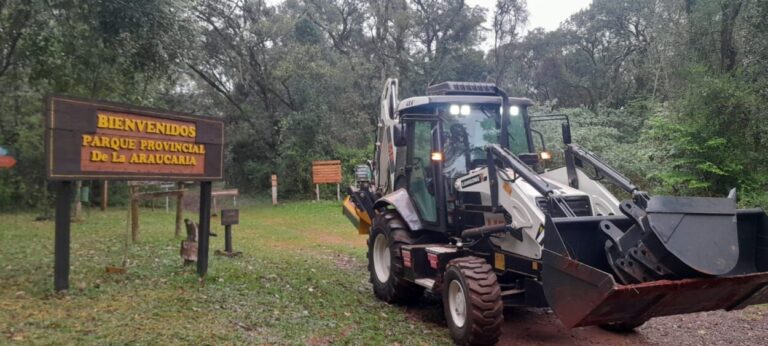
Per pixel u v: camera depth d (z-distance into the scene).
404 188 8.14
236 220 10.47
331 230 16.52
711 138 13.86
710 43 16.27
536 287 5.82
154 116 7.13
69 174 6.30
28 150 19.67
